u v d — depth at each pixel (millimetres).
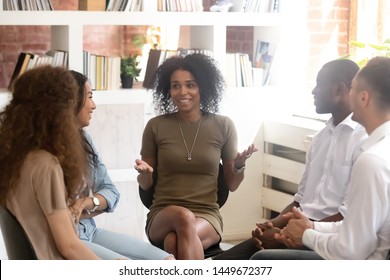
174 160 4707
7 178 3227
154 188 4793
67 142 3258
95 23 5996
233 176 4746
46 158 3209
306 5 6781
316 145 4453
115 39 9516
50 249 3248
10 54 8172
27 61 5832
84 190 4020
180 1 6277
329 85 4254
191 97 4723
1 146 3254
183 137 4746
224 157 4828
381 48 5941
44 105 3254
